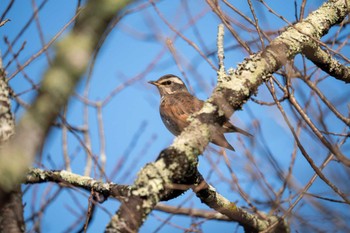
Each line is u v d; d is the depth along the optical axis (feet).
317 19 41.60
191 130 32.35
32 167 38.47
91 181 38.91
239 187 37.22
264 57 36.40
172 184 30.91
